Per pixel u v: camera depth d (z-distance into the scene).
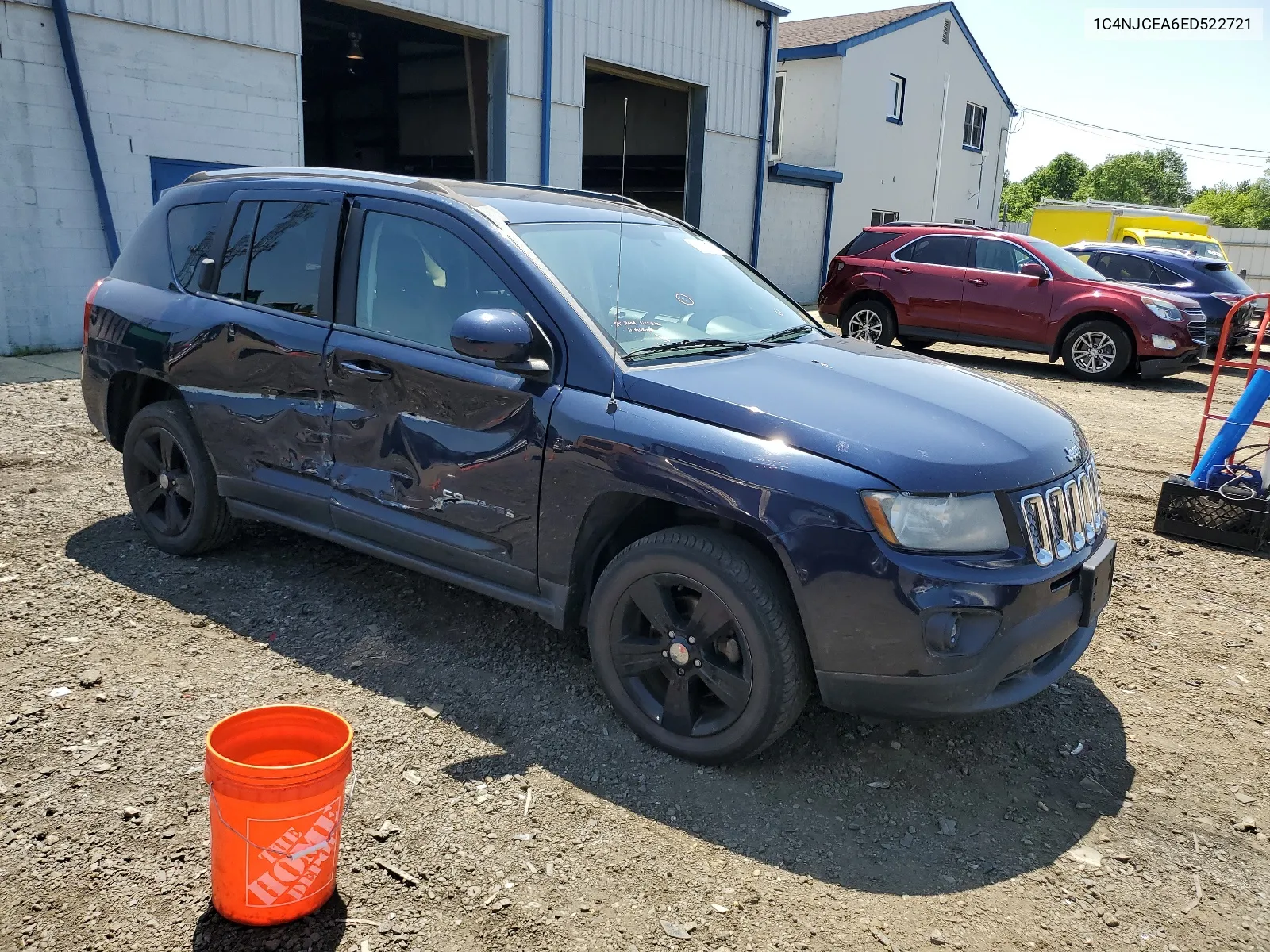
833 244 23.94
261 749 2.48
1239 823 3.00
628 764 3.12
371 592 4.28
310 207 4.03
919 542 2.77
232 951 2.24
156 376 4.38
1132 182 84.00
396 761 3.05
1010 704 2.93
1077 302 12.01
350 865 2.57
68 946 2.23
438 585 4.38
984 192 30.67
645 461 3.03
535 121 15.18
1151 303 11.62
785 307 4.32
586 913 2.45
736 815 2.89
